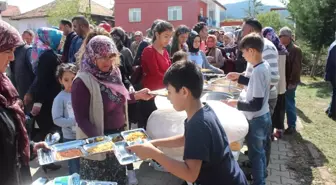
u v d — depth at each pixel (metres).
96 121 2.29
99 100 2.26
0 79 1.64
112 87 2.32
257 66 2.85
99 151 1.95
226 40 8.25
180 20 29.05
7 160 1.50
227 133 2.66
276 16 22.28
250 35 2.89
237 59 5.62
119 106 2.45
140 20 29.95
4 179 1.50
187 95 1.64
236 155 2.78
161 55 3.87
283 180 3.81
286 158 4.47
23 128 1.68
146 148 1.68
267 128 3.14
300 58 5.27
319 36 11.86
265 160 3.34
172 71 1.65
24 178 1.82
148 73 3.85
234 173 1.72
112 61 2.29
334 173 4.04
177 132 2.69
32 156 1.98
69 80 3.13
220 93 3.43
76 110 2.23
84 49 2.43
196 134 1.58
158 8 29.34
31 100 3.93
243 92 3.27
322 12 11.59
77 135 2.34
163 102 3.21
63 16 25.36
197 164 1.56
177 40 4.42
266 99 3.03
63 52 4.71
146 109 3.93
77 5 25.88
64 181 1.74
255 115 3.03
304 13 12.00
